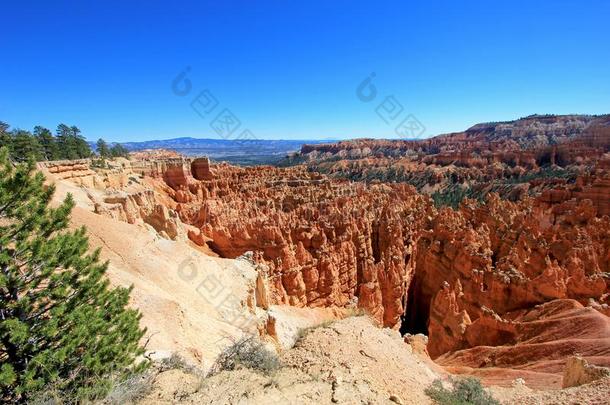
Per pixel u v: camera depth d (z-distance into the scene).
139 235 34.12
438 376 18.98
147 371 14.01
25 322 12.67
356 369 14.28
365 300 55.22
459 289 50.38
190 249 37.53
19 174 12.86
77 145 116.94
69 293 14.23
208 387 11.80
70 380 12.20
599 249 54.03
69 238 13.98
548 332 34.56
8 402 11.59
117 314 15.71
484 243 61.12
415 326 68.06
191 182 107.00
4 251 12.40
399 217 82.94
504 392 23.02
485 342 39.34
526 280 43.81
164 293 26.70
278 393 11.65
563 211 88.88
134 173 96.81
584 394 16.09
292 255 59.16
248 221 69.38
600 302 39.69
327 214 76.44
